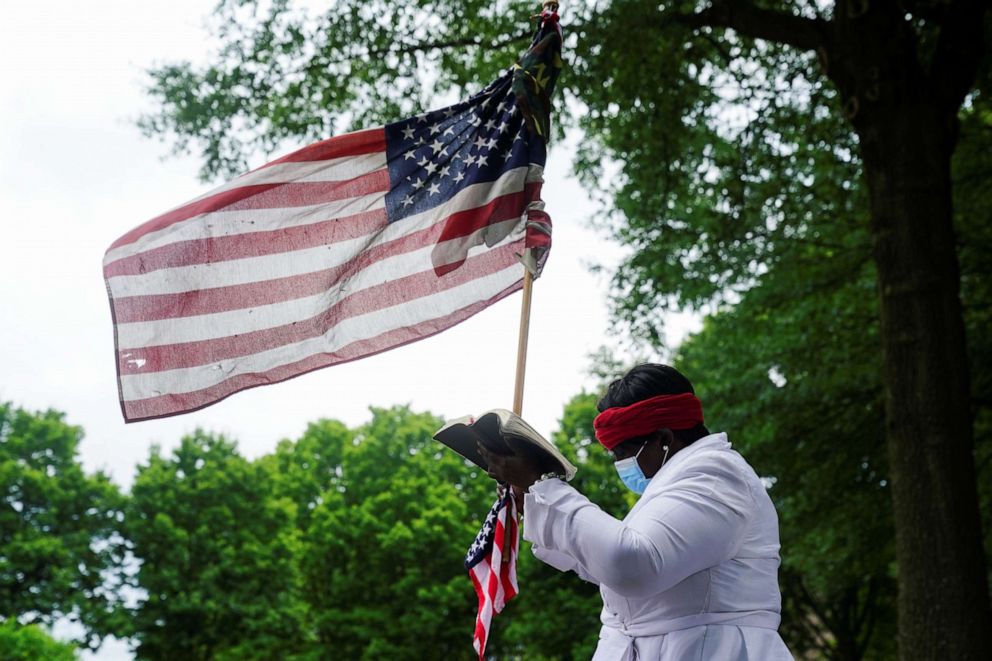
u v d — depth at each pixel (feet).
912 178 30.30
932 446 28.73
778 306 51.55
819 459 53.31
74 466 123.44
